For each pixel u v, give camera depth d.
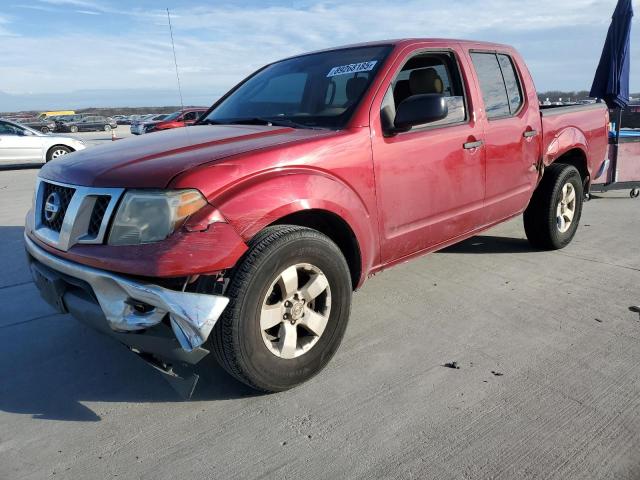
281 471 2.17
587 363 2.92
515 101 4.27
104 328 2.48
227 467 2.21
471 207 3.85
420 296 3.95
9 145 14.06
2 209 7.91
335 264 2.77
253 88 4.04
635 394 2.61
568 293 3.93
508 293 3.97
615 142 7.08
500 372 2.86
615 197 7.78
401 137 3.25
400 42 3.52
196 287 2.34
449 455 2.22
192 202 2.33
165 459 2.28
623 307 3.64
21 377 2.99
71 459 2.30
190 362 2.34
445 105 2.97
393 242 3.30
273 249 2.46
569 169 4.79
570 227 5.01
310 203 2.66
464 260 4.77
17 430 2.51
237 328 2.40
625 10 6.80
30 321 3.72
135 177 2.41
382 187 3.13
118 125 57.81
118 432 2.47
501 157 4.02
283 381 2.67
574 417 2.45
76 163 2.79
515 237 5.50
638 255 4.80
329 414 2.54
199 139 2.94
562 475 2.09
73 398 2.77
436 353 3.09
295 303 2.67
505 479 2.08
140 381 2.92
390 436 2.36
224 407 2.64
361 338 3.31
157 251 2.24
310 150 2.77
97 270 2.37
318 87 3.52
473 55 3.96
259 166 2.56
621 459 2.16
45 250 2.71
